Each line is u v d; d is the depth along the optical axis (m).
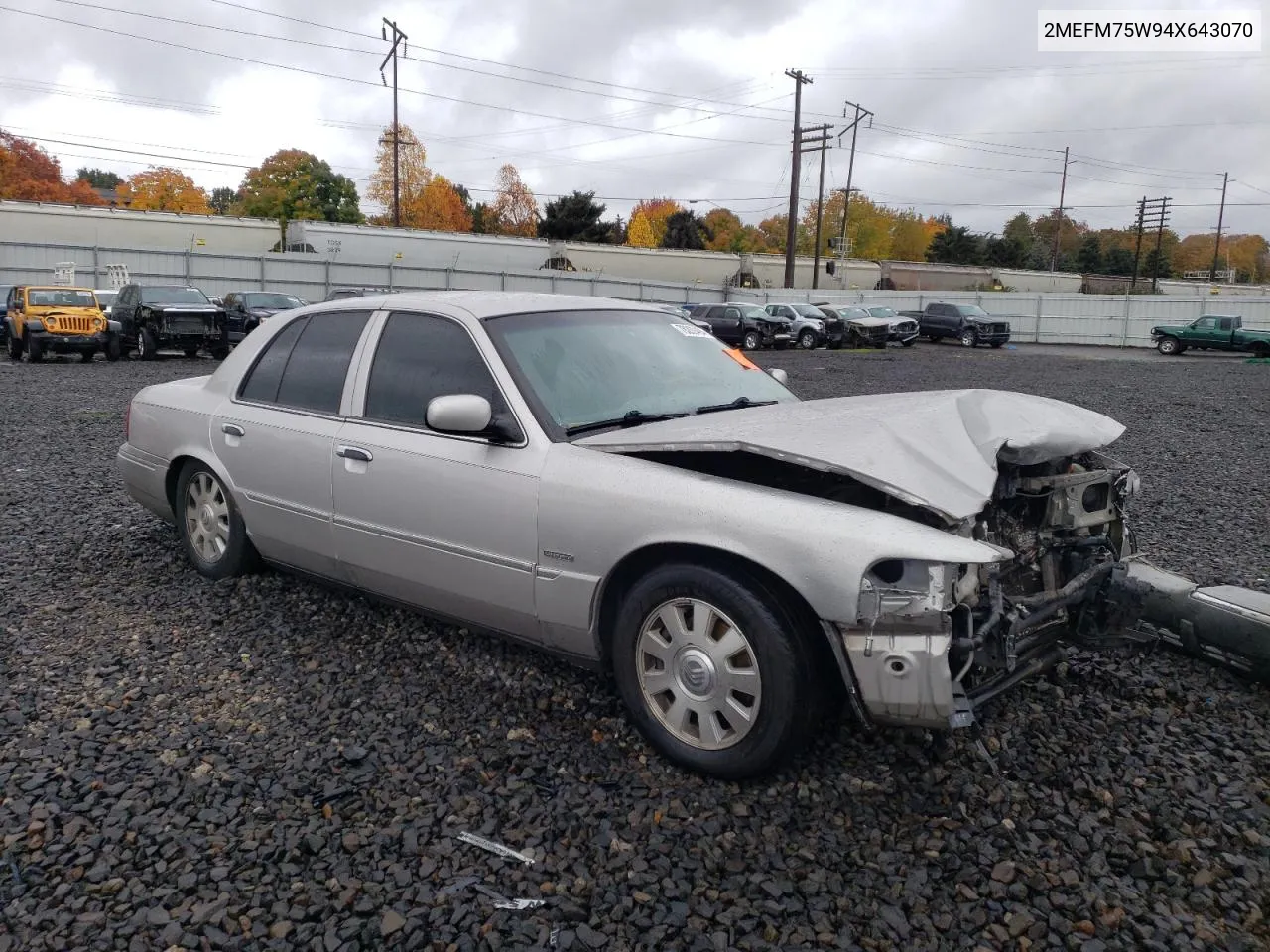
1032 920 2.43
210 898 2.50
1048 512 3.39
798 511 2.87
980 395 3.61
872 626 2.73
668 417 3.74
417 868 2.63
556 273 43.38
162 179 64.44
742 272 51.25
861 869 2.64
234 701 3.64
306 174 67.19
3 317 24.27
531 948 2.33
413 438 3.80
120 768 3.13
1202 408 15.38
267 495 4.45
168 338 22.28
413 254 40.66
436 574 3.76
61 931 2.36
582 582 3.28
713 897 2.52
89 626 4.39
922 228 90.88
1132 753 3.26
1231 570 5.46
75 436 10.34
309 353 4.46
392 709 3.57
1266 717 3.54
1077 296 46.12
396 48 47.50
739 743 2.97
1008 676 3.12
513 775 3.11
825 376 21.05
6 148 59.66
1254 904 2.50
